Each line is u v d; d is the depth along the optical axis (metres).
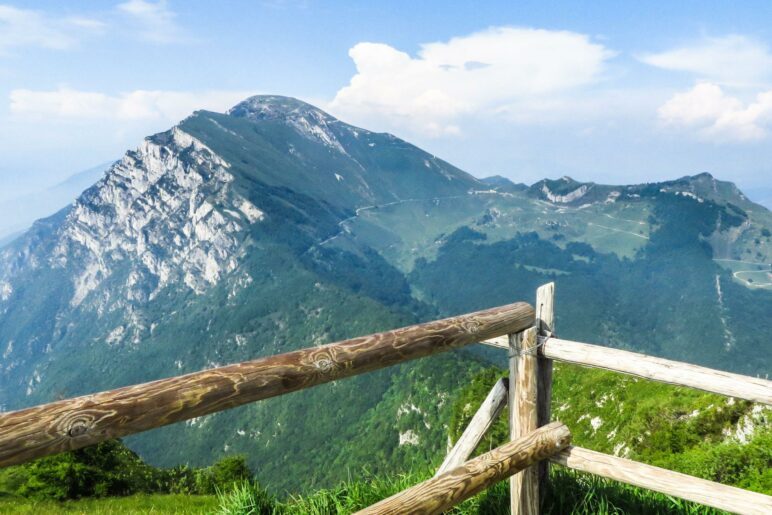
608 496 3.96
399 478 4.16
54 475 17.83
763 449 6.70
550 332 3.72
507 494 3.93
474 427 3.78
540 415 3.77
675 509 3.82
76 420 1.87
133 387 2.04
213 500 13.36
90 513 11.97
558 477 4.18
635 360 3.30
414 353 2.97
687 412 20.89
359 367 2.73
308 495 4.07
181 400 2.11
